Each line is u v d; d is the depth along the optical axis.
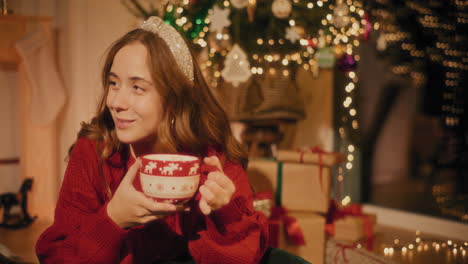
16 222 2.44
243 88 2.33
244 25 2.12
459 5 2.71
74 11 2.91
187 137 0.92
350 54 2.29
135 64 0.81
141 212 0.72
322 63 2.38
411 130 4.50
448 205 3.05
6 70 2.71
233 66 1.95
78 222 0.88
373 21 2.31
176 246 1.03
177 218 1.03
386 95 4.27
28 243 2.04
